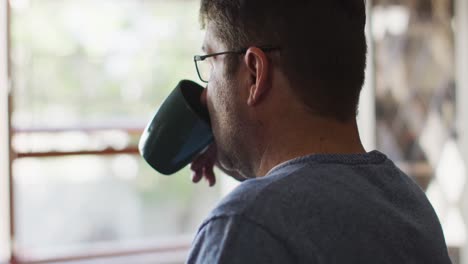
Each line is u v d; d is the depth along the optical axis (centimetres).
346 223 61
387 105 193
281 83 67
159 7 190
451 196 202
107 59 187
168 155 90
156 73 193
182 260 195
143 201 204
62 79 181
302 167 64
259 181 63
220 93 72
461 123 199
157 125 89
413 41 195
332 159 65
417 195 70
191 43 195
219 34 71
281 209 60
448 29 198
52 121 178
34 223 190
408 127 196
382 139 193
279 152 68
